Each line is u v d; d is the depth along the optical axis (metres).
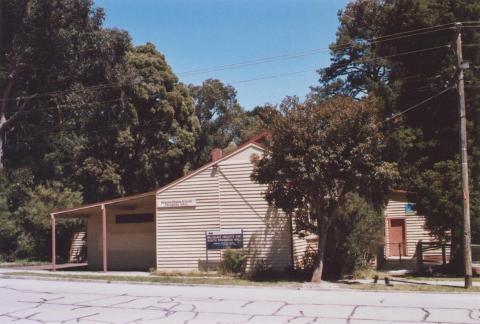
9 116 42.09
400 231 33.62
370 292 19.28
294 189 21.23
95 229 31.17
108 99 43.91
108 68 40.62
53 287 20.78
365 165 20.50
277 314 13.91
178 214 26.33
